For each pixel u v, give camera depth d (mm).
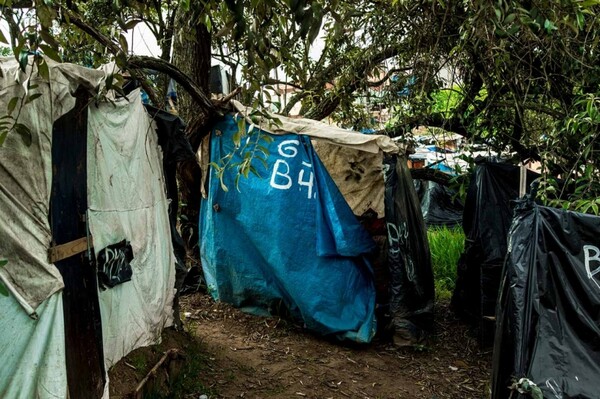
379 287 5703
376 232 5699
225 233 5816
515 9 2750
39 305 2752
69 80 3033
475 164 5879
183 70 6074
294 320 5703
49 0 1944
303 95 6516
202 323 5648
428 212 11500
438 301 7055
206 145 5941
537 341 2818
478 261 5887
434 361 5289
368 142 5234
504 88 5988
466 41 4676
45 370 2781
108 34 3893
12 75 2660
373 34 5789
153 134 4445
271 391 4457
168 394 4043
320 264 5492
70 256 3051
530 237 2961
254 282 5785
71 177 3119
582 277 2877
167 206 4707
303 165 5543
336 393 4523
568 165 5270
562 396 2670
